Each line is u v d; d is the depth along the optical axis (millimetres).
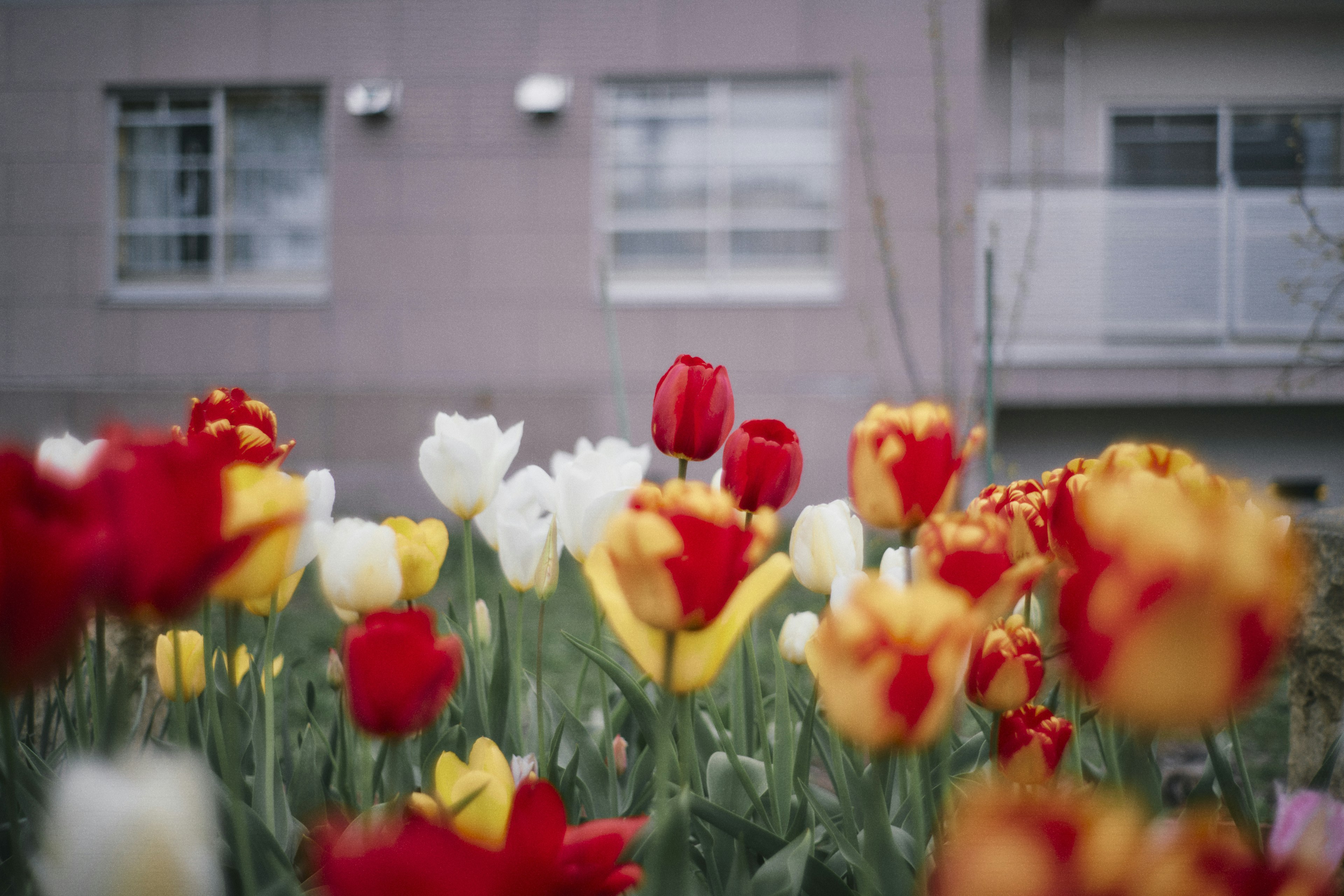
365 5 8266
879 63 8055
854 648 528
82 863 407
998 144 9211
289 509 674
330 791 1172
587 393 8258
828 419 8117
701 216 8336
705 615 575
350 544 934
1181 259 7742
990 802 390
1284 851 673
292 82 8359
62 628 484
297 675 2014
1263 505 628
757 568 653
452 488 1127
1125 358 7789
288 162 8492
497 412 8281
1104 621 421
